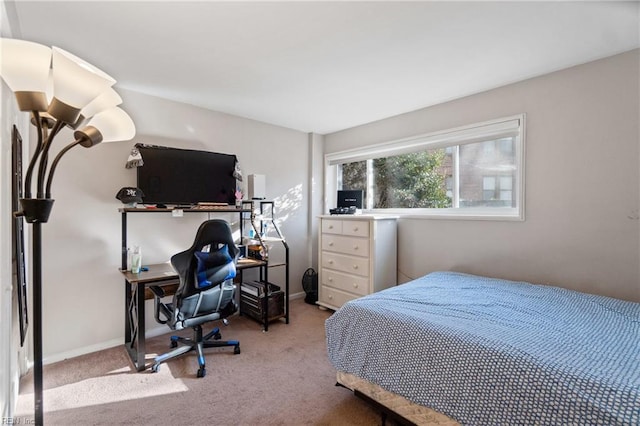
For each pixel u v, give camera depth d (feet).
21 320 5.79
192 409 5.96
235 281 11.26
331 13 5.44
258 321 10.54
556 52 6.83
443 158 10.51
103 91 3.35
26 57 2.96
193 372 7.31
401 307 5.90
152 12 5.37
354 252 10.79
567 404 3.48
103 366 7.55
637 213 6.75
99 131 3.86
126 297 8.71
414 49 6.71
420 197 11.16
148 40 6.30
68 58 2.99
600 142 7.16
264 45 6.52
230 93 9.22
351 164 13.62
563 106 7.66
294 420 5.68
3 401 4.31
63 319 7.95
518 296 6.63
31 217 3.33
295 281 13.46
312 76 8.07
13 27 5.27
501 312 5.67
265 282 10.00
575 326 5.08
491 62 7.30
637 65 6.67
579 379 3.53
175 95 9.36
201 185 9.96
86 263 8.27
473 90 9.02
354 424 5.58
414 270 10.78
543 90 7.96
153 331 9.41
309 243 13.88
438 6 5.27
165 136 9.60
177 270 7.47
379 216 10.49
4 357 4.39
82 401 6.18
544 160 7.97
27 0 4.99
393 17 5.57
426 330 4.97
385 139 11.79
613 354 4.10
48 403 6.10
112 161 8.66
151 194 9.02
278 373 7.30
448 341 4.67
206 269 7.34
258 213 11.73
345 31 6.02
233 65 7.44
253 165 11.92
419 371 4.84
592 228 7.30
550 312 5.71
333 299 11.57
